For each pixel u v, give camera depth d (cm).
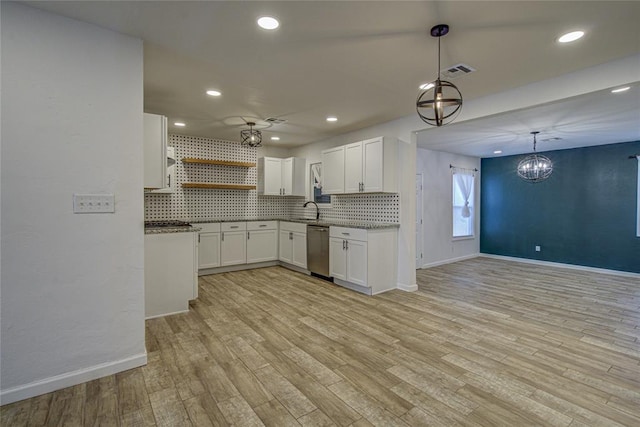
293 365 230
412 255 431
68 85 197
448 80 295
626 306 373
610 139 531
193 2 182
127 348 220
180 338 274
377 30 213
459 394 196
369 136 477
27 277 187
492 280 504
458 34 217
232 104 370
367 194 485
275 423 169
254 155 613
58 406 181
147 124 282
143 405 183
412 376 216
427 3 184
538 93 297
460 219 711
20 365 186
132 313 222
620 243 559
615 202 564
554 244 639
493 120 407
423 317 330
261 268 571
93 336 208
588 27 208
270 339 274
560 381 211
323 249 475
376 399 190
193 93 334
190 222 490
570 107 353
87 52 203
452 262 672
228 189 578
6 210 181
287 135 538
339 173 480
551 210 643
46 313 193
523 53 245
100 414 175
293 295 405
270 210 632
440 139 529
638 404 187
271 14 195
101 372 211
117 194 214
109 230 212
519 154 689
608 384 208
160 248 325
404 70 278
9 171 182
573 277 529
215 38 224
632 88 297
